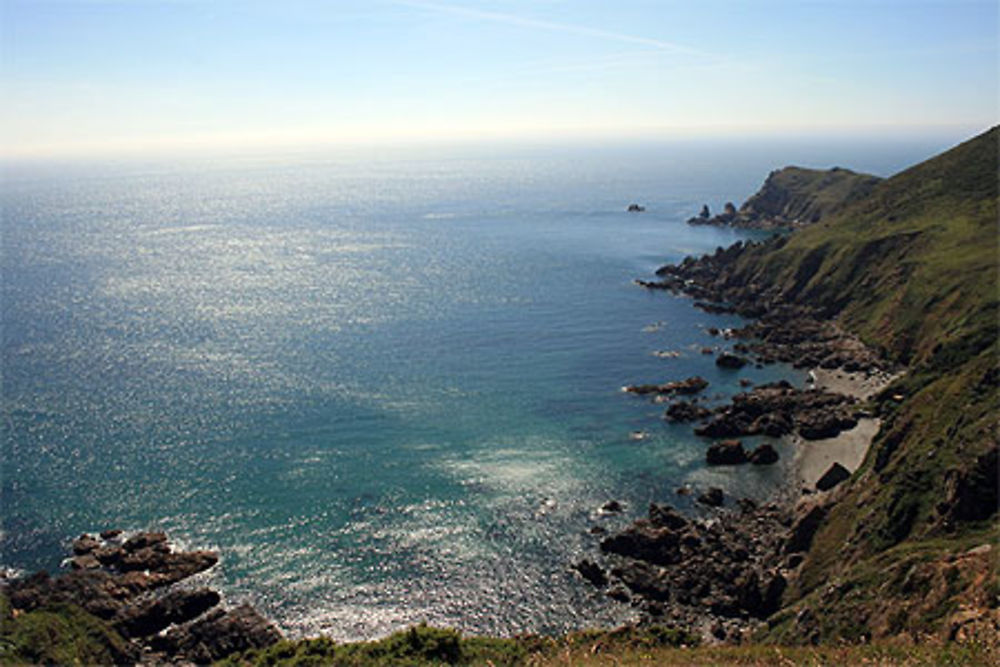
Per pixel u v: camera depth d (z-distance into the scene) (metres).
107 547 65.12
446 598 59.38
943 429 61.19
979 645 28.00
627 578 61.09
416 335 127.38
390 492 74.50
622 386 103.75
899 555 46.38
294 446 84.38
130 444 84.62
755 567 62.44
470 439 86.38
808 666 29.28
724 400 98.69
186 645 53.19
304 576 61.91
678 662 31.31
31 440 85.38
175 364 111.88
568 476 78.19
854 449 82.31
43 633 45.06
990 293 101.12
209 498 73.38
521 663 34.22
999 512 46.50
